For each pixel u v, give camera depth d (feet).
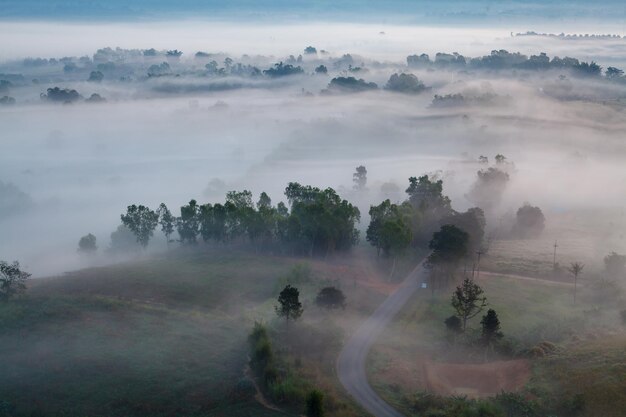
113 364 351.87
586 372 315.99
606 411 287.07
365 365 354.95
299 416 300.61
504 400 305.53
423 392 322.14
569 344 362.33
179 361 357.61
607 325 392.06
